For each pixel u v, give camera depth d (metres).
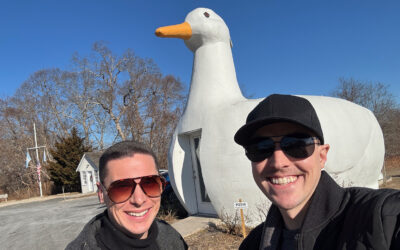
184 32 6.76
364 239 1.04
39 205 19.53
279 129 1.36
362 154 6.40
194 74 7.16
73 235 8.91
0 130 31.59
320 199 1.30
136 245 1.65
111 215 1.66
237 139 1.47
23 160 30.34
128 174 1.63
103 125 33.81
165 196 10.20
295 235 1.34
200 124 6.67
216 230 6.05
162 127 26.08
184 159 7.48
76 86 32.44
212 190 6.20
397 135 22.23
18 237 9.53
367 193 1.19
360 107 7.18
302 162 1.33
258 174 1.45
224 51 6.99
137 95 29.22
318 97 6.54
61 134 34.12
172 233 1.94
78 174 26.75
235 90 6.82
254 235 1.74
